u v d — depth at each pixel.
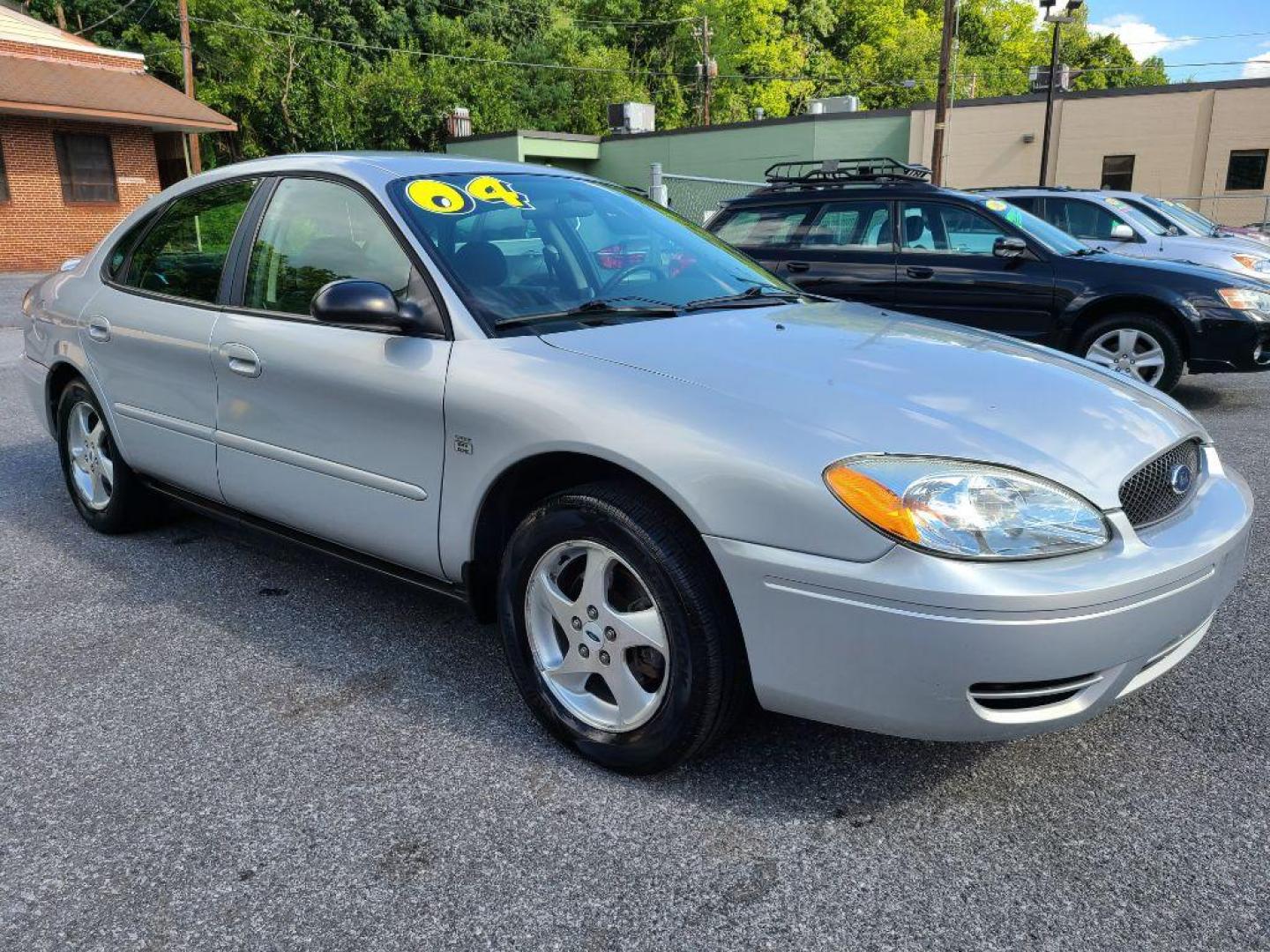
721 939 1.89
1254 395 7.55
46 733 2.64
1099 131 29.31
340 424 2.88
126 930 1.92
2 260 22.22
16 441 6.13
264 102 40.09
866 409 2.21
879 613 1.98
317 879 2.06
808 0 68.56
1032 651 1.95
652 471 2.19
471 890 2.03
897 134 31.86
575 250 3.10
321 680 2.95
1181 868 2.07
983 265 7.01
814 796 2.34
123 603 3.53
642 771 2.39
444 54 50.34
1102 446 2.23
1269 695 2.82
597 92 54.00
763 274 3.54
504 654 2.83
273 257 3.23
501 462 2.46
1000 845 2.16
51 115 21.88
